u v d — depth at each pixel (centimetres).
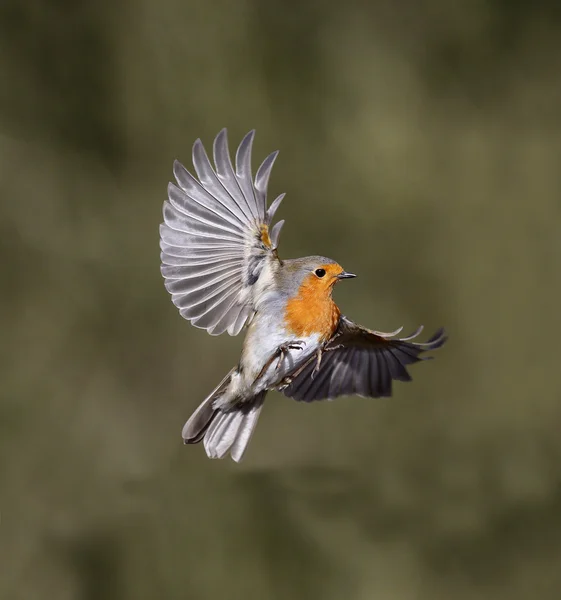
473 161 1565
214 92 1470
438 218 1542
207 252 607
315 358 675
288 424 1417
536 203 1561
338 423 1436
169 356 1409
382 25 1592
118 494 1280
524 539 1280
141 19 1472
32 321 1382
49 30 1471
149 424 1375
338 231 1509
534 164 1575
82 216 1437
